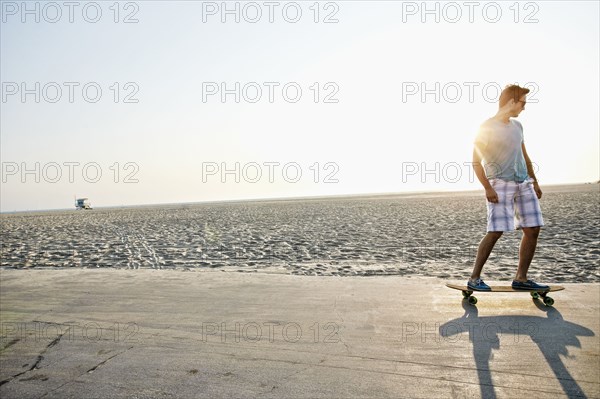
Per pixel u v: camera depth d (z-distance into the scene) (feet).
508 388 7.18
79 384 7.67
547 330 9.62
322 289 14.17
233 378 7.75
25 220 122.21
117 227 66.18
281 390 7.27
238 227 56.24
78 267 25.41
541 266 20.54
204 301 13.08
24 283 16.47
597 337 9.11
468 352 8.63
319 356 8.63
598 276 17.88
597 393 6.94
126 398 7.13
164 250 32.81
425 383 7.41
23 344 9.71
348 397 7.00
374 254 27.12
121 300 13.47
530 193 11.94
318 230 46.91
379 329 10.10
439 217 63.00
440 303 12.12
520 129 12.17
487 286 12.02
